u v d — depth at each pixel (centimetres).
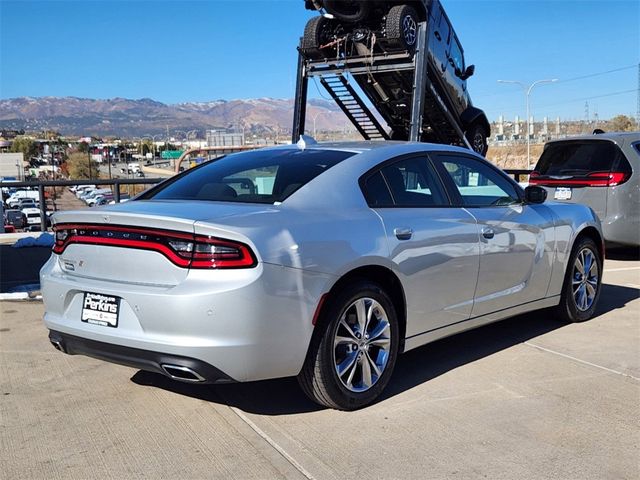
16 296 662
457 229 429
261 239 325
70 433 344
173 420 360
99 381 424
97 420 361
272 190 380
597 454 318
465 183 470
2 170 10169
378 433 342
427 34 1364
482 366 450
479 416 364
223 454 319
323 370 350
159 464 309
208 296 313
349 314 367
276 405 381
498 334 532
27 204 3981
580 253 559
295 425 352
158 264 331
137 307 327
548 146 977
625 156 887
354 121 1814
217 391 404
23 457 317
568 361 461
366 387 374
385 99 1579
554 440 333
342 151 424
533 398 391
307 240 341
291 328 333
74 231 368
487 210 467
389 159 421
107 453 321
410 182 427
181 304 315
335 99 1684
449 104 1638
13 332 541
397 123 1741
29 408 379
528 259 495
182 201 388
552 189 946
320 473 299
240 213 342
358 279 370
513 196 506
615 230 885
